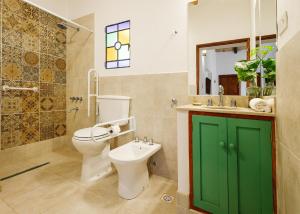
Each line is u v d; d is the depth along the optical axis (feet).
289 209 2.39
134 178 5.02
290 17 2.19
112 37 7.34
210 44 5.51
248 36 5.08
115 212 4.43
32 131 7.62
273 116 3.23
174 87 5.98
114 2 7.20
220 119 3.79
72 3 8.55
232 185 3.71
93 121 7.96
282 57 2.57
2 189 5.30
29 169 6.59
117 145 7.19
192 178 4.21
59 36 8.52
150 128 6.46
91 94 7.76
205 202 4.06
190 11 5.73
